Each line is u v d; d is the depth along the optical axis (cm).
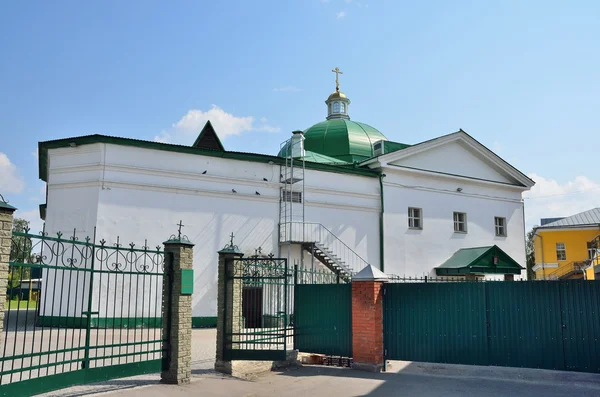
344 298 1244
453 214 2845
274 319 1448
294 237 2245
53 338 1455
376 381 1031
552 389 948
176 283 947
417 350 1154
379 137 3272
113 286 1844
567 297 1052
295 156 2428
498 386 978
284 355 1066
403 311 1178
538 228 4391
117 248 881
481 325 1113
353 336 1177
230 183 2142
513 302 1094
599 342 1014
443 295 1152
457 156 2898
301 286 1306
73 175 1931
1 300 642
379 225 2552
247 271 1270
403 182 2664
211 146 2467
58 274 1866
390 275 2422
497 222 3062
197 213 2047
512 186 3078
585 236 4247
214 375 1033
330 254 2270
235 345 1110
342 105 3569
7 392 679
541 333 1063
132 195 1931
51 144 1942
